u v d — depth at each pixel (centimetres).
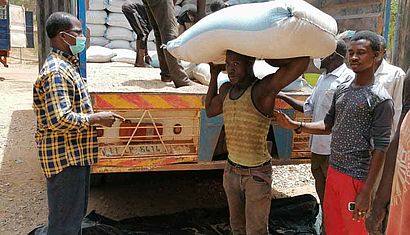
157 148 312
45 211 385
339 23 496
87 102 260
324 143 308
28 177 467
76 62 259
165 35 353
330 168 260
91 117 245
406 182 134
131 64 623
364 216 235
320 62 310
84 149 256
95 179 439
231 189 255
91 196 427
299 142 339
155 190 448
